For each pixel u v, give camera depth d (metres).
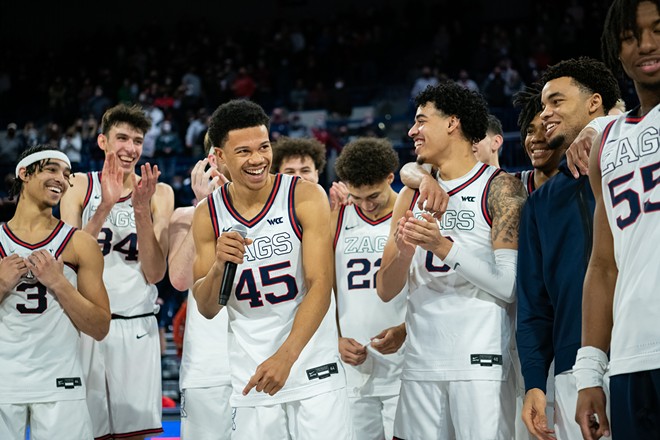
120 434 4.48
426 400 3.16
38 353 3.67
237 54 19.00
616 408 2.16
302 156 4.74
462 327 3.10
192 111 16.38
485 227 3.15
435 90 3.25
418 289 3.25
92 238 3.87
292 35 19.00
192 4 20.91
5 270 3.58
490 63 16.25
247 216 3.21
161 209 4.67
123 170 4.59
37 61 19.73
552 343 2.81
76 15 21.03
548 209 2.80
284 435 3.16
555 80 3.03
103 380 4.45
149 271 4.43
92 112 16.75
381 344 3.59
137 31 20.39
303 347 3.00
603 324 2.31
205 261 3.25
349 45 18.30
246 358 3.20
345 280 4.11
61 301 3.65
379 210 4.12
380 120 15.39
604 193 2.27
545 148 3.24
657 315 2.07
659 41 2.11
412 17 18.66
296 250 3.19
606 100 3.02
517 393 3.20
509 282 2.99
